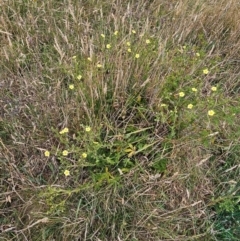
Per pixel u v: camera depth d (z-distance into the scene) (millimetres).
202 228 2189
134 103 2473
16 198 2166
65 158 2195
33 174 2230
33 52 2742
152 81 2469
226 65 2879
